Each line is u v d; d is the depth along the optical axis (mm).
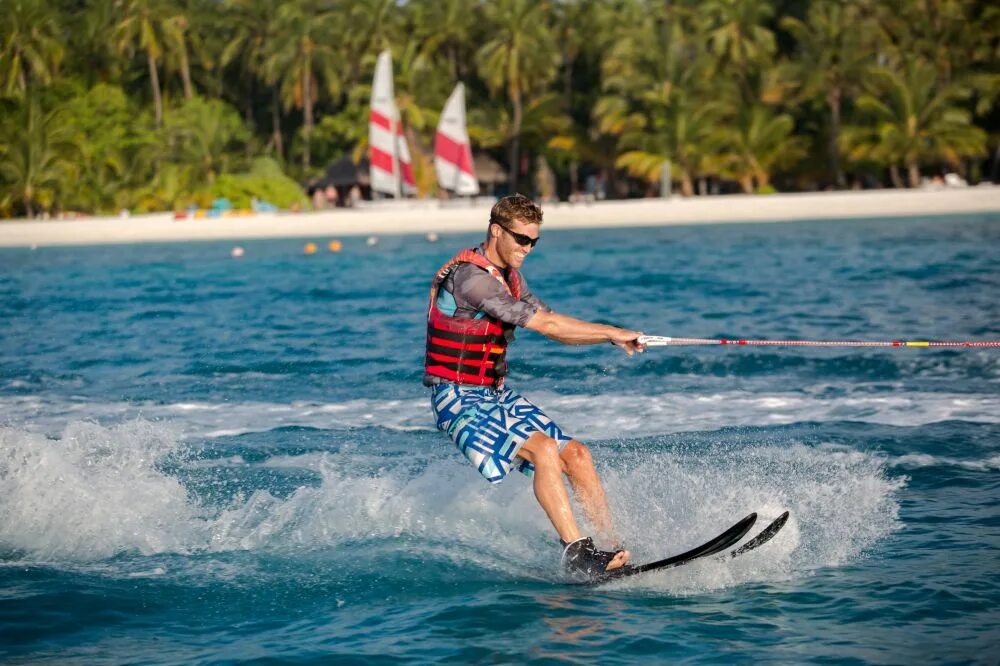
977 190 86312
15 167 90125
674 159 101750
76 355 19391
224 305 28078
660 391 14734
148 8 107938
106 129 99750
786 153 101375
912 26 104750
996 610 6883
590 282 32156
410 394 15055
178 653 6559
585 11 117875
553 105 110188
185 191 99375
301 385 15891
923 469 10398
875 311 22781
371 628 6945
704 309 24156
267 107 133250
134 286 35906
